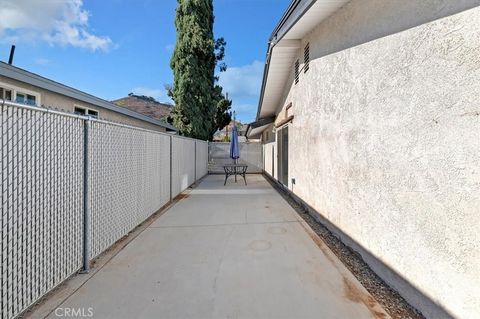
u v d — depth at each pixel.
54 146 2.89
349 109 4.01
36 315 2.48
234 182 12.61
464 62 2.00
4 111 2.26
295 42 7.07
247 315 2.47
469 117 1.96
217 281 3.12
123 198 4.68
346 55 4.12
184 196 8.81
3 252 2.26
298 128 7.46
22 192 2.45
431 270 2.33
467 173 1.98
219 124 22.55
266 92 10.85
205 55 16.91
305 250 4.06
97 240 3.78
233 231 5.04
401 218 2.75
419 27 2.48
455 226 2.08
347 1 4.06
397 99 2.81
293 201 7.97
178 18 16.88
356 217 3.79
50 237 2.83
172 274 3.30
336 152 4.54
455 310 2.08
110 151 4.20
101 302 2.70
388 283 3.00
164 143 7.18
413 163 2.56
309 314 2.48
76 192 3.29
